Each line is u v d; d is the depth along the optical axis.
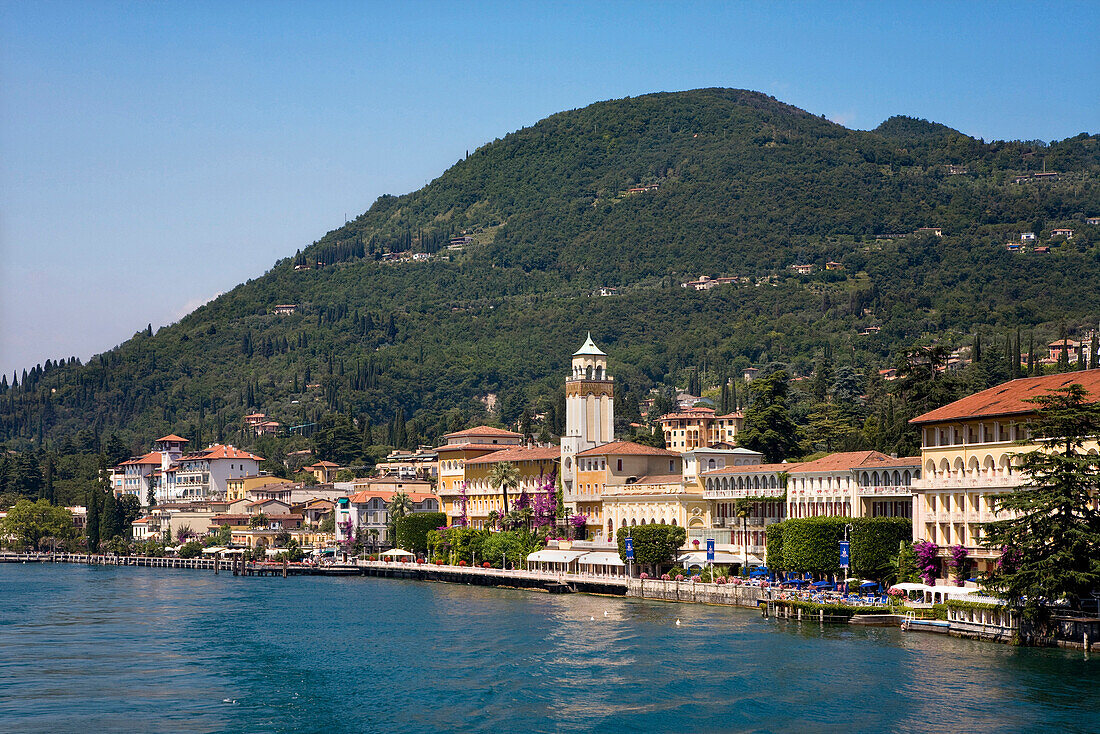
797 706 102.00
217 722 100.56
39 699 110.06
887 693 105.50
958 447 155.25
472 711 103.44
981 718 96.88
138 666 127.81
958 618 135.88
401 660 129.00
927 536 159.50
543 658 127.50
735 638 136.75
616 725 97.88
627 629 148.25
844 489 181.12
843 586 165.38
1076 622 122.00
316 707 105.69
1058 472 121.69
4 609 190.62
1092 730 93.25
